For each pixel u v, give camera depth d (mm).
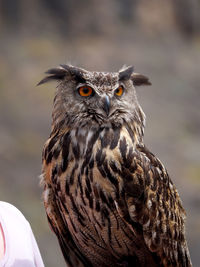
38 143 19344
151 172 5477
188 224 15789
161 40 30125
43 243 14453
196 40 31547
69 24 29719
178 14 32656
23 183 17234
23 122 20656
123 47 28344
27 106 21578
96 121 5332
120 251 5773
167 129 21078
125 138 5359
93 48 27781
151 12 32375
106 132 5328
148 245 5582
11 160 18250
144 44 29125
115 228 5484
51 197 5527
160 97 23609
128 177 5289
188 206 16625
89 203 5305
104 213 5359
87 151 5258
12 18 28984
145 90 23984
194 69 26906
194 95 24297
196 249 14805
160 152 19453
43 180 5512
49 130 20453
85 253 5844
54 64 25031
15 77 23391
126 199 5328
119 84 5438
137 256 5844
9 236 3797
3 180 17156
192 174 18266
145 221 5465
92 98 5344
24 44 26812
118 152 5270
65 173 5297
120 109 5375
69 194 5332
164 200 5648
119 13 31594
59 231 5680
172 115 22172
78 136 5324
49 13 30047
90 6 30969
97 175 5219
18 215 4012
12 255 3729
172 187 5938
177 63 27250
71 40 28547
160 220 5590
